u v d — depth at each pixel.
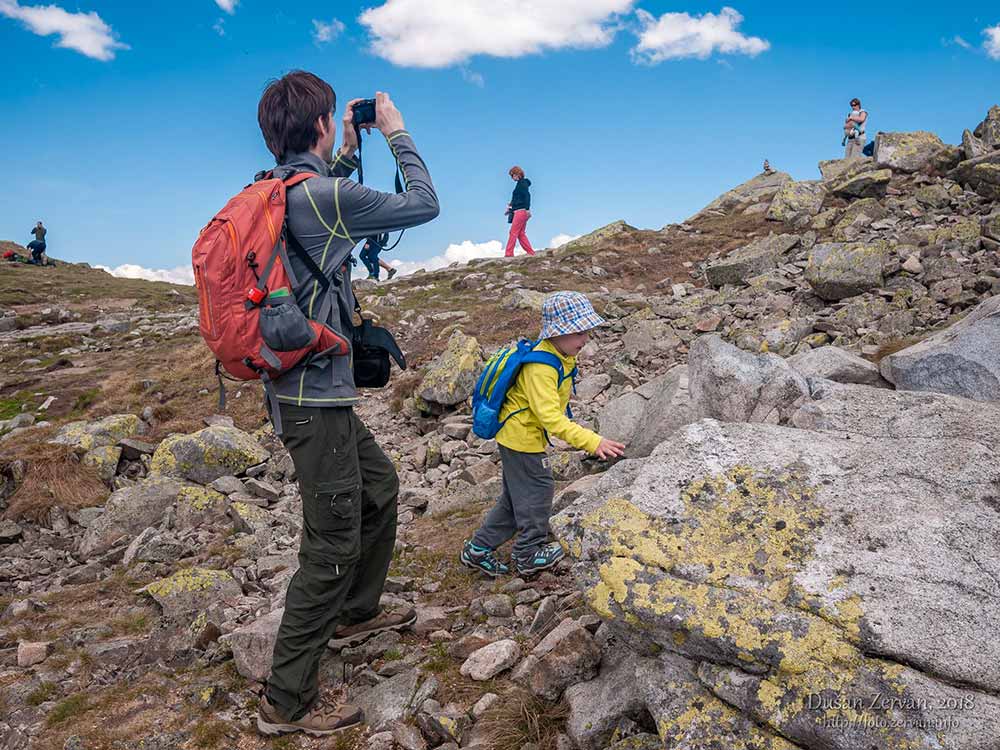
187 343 15.46
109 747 3.38
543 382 3.92
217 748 3.31
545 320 3.98
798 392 4.57
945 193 14.41
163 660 4.25
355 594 3.85
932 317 8.85
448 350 10.03
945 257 10.64
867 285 10.39
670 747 2.44
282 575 5.27
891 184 16.52
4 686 4.09
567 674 3.23
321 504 3.16
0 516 7.82
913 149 17.05
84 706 3.75
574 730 2.96
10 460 8.45
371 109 3.55
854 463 2.80
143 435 10.12
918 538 2.46
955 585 2.31
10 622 5.09
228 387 11.56
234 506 6.89
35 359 15.57
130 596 5.38
